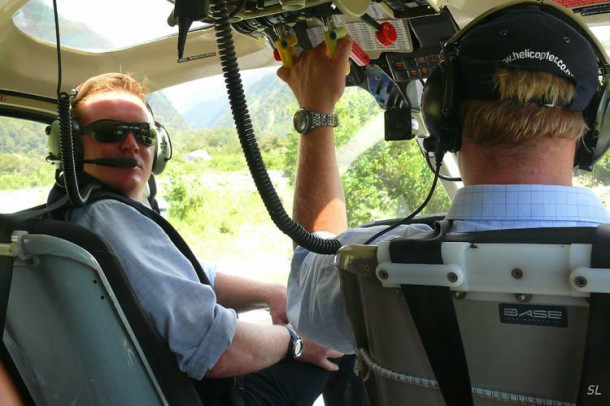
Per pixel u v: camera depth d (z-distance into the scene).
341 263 0.86
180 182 4.93
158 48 2.18
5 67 2.07
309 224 1.31
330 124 1.35
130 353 1.21
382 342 0.89
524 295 0.74
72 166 1.38
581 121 0.82
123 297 1.22
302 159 1.36
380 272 0.81
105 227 1.43
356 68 1.77
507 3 0.89
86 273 1.15
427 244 0.78
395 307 0.86
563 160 0.83
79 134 1.61
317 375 1.80
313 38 1.44
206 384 1.52
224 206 4.91
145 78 2.32
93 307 1.17
